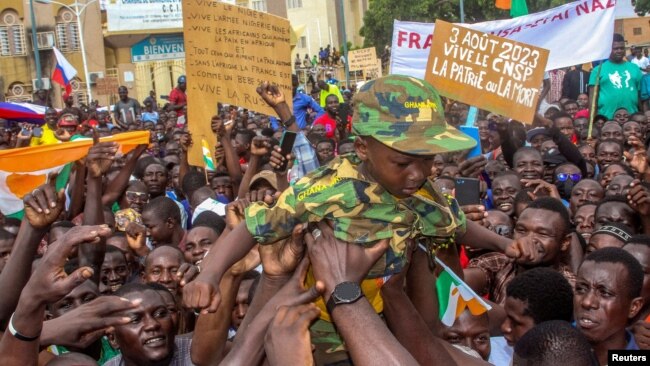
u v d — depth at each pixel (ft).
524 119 23.53
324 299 9.02
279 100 21.27
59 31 121.39
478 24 30.73
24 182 23.24
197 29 25.32
